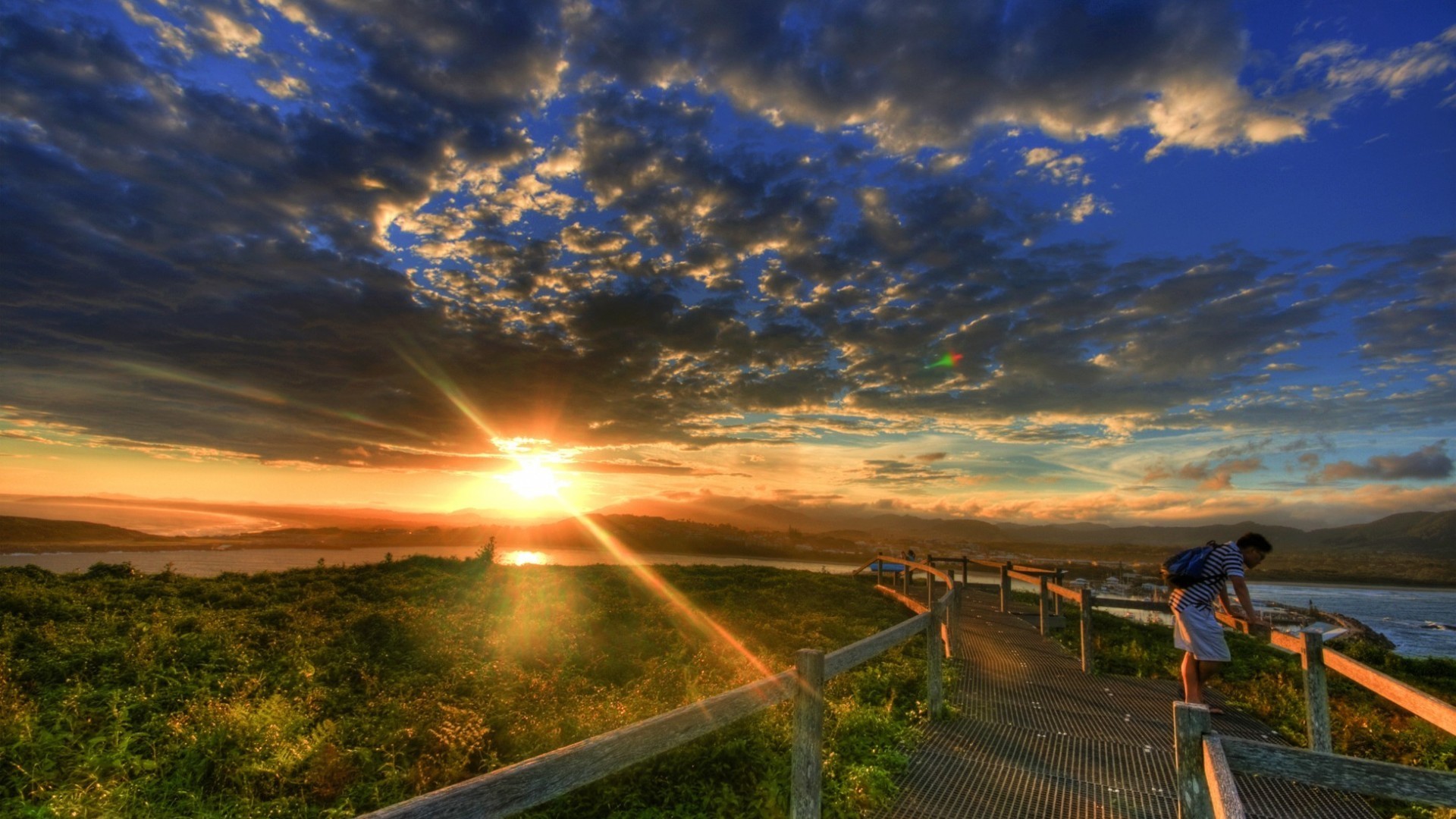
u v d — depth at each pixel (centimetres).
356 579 1883
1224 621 851
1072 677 1093
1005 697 952
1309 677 704
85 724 643
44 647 877
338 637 1125
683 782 616
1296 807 588
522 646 1159
